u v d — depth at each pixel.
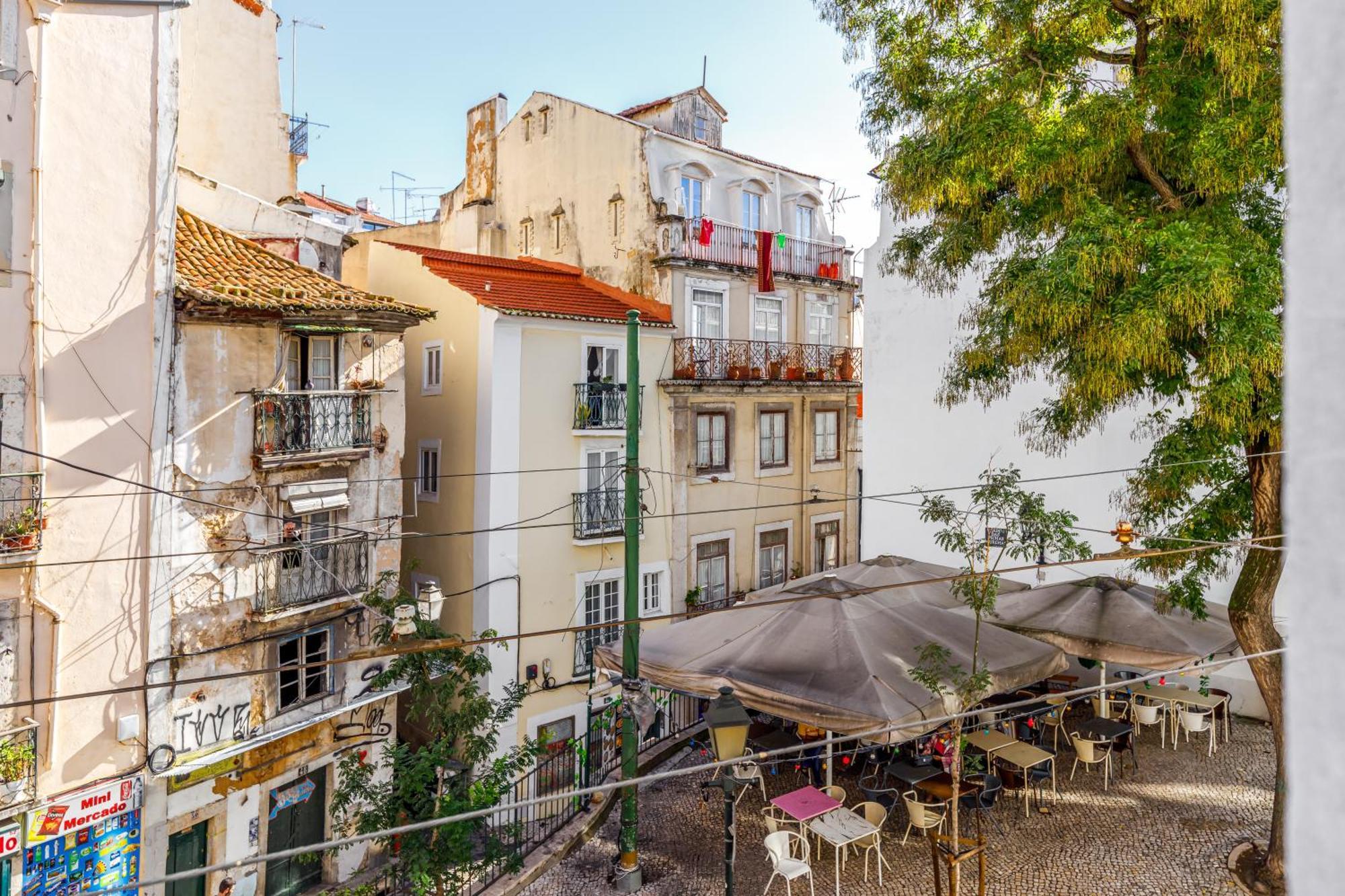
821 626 11.65
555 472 18.56
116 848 11.30
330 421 14.07
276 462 13.14
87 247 11.25
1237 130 8.30
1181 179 9.62
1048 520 9.89
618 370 20.09
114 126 11.44
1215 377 8.47
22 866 10.50
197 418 12.39
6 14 10.58
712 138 25.92
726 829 9.17
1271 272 8.40
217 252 14.01
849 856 11.10
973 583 9.91
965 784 11.01
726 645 11.95
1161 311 8.25
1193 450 9.69
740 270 22.59
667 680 11.66
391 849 14.55
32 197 10.82
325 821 14.18
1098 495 16.98
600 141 22.92
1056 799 12.39
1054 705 13.16
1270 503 9.48
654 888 10.74
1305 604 0.86
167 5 11.69
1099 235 8.88
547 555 18.33
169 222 11.83
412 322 15.15
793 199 25.33
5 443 10.62
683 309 21.53
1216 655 13.00
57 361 11.01
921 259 12.35
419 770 10.48
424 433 18.89
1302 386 0.87
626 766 10.94
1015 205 10.73
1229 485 10.41
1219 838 11.05
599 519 18.61
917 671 10.09
